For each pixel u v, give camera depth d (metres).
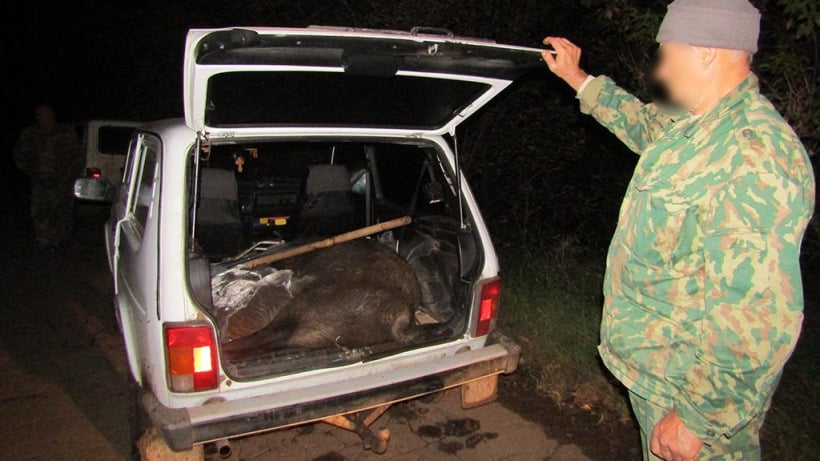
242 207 4.02
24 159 7.47
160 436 2.63
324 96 2.84
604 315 2.15
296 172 4.25
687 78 1.90
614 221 6.29
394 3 6.30
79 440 3.59
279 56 2.45
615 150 5.94
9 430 3.68
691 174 1.80
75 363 4.57
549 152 6.22
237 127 2.83
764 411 1.98
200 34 2.33
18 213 10.30
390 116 3.11
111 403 4.02
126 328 3.13
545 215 6.75
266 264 3.43
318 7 7.55
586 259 6.08
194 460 2.68
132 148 3.87
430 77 2.84
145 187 3.30
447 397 4.02
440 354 3.05
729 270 1.68
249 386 2.64
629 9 4.12
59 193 7.58
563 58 2.66
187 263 2.56
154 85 13.27
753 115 1.77
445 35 2.68
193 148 2.79
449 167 3.29
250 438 3.60
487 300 3.13
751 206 1.67
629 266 1.98
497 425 3.73
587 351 4.27
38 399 4.05
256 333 2.98
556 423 3.75
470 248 3.17
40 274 6.73
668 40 1.92
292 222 3.85
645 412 2.10
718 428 1.79
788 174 1.68
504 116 6.45
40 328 5.22
